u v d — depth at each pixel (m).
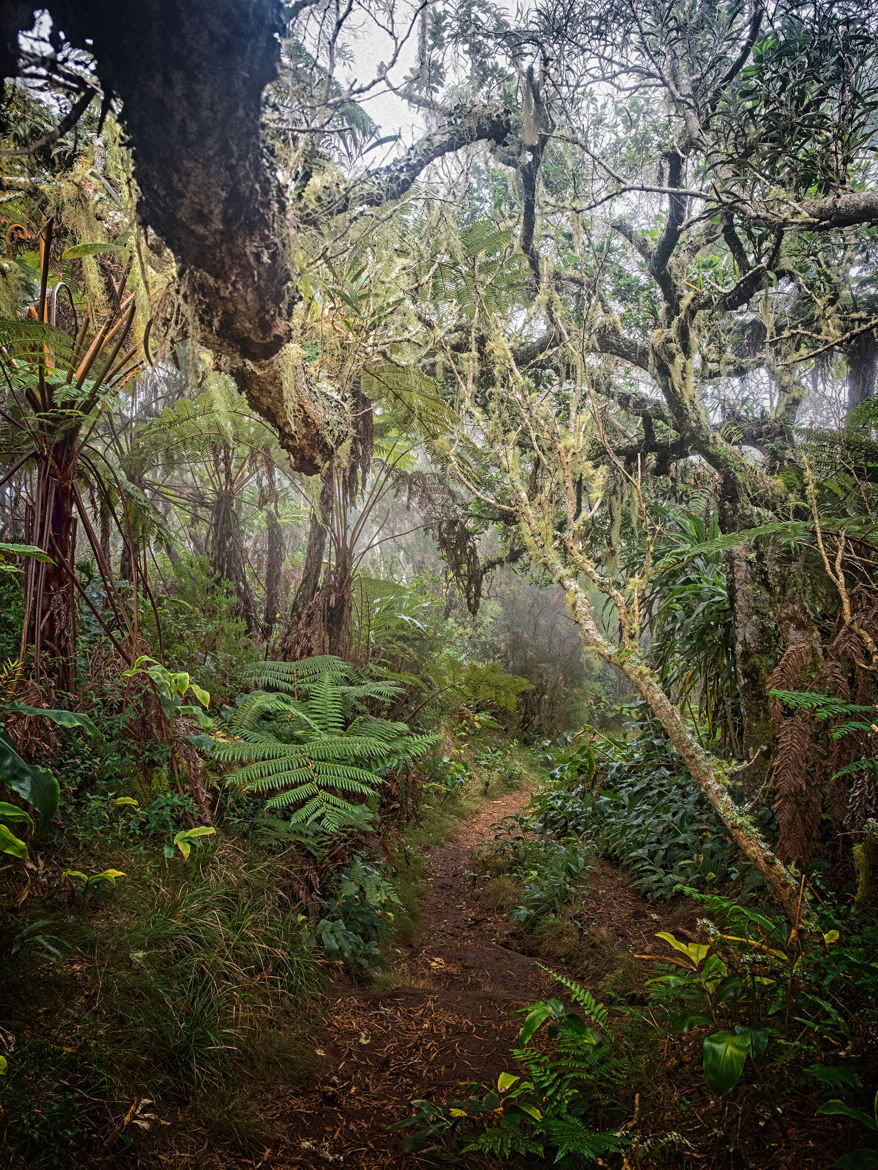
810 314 4.88
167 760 3.29
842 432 3.65
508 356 3.12
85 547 6.71
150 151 1.54
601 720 10.74
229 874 3.08
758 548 4.12
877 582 3.36
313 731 3.59
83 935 2.45
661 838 4.72
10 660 3.06
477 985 3.50
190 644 4.27
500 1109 2.24
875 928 2.32
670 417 5.35
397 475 4.78
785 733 2.74
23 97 1.80
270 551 6.63
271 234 1.78
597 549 6.15
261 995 2.73
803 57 3.83
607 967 3.54
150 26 1.35
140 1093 2.10
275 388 2.54
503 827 5.94
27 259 3.26
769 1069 2.03
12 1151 1.74
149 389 6.17
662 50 4.21
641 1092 2.18
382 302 3.21
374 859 4.29
